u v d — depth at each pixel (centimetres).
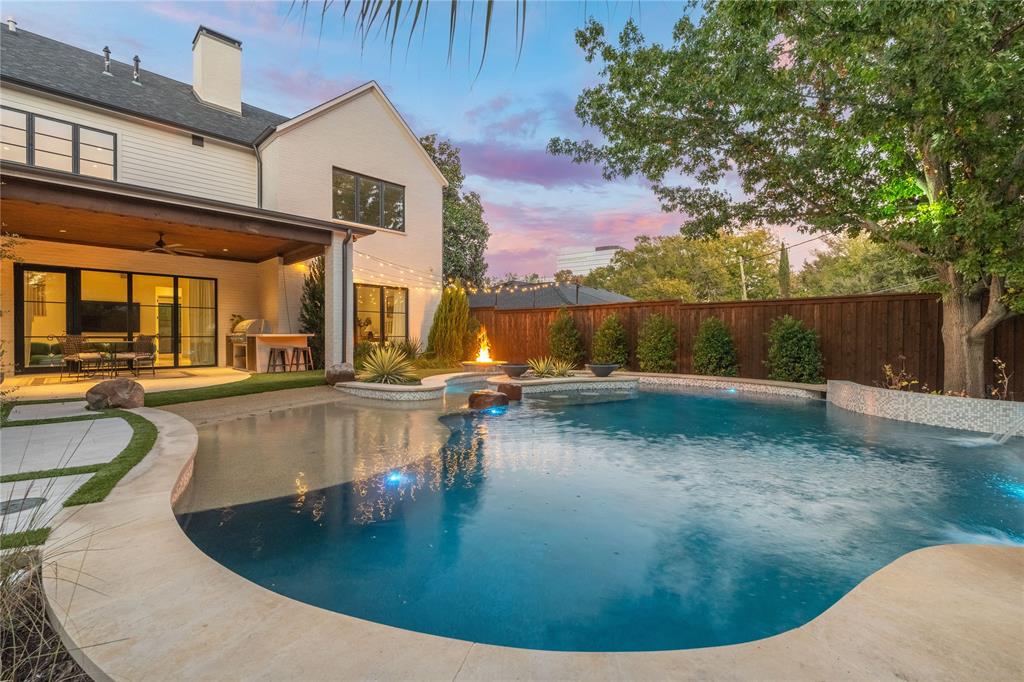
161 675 168
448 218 2108
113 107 1009
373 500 421
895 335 996
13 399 698
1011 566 263
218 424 714
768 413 858
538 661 180
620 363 1409
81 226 910
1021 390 825
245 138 1248
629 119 1051
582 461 553
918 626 205
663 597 278
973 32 527
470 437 667
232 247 1140
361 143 1362
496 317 1728
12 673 175
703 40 859
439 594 279
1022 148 622
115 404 677
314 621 202
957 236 708
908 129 712
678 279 3036
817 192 937
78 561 247
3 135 908
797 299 1140
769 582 296
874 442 643
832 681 170
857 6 586
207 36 1297
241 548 331
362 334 1367
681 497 438
